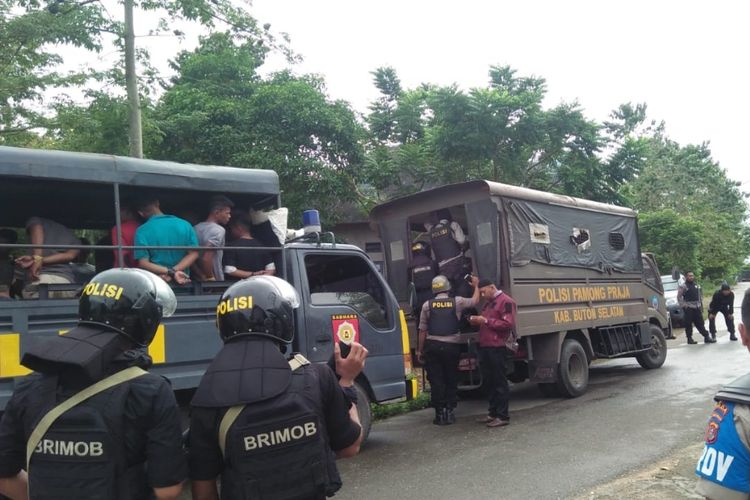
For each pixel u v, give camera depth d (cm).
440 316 792
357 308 671
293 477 210
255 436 210
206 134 1362
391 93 1925
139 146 994
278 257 601
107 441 206
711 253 3975
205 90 1453
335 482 229
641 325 1120
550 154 1750
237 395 214
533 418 792
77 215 679
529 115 1602
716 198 4441
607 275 1052
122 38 995
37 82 915
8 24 887
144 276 237
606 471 552
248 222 616
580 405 855
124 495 209
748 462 190
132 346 228
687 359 1262
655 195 3750
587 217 1027
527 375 938
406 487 543
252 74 1588
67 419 208
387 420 856
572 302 947
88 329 222
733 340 1537
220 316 236
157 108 1374
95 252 638
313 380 228
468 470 582
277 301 235
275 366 223
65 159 481
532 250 878
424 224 962
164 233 547
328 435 236
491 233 827
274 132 1388
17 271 524
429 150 1692
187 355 514
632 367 1223
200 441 220
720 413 199
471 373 862
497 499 498
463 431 748
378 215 961
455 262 873
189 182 544
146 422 215
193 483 226
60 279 523
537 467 577
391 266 946
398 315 709
